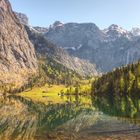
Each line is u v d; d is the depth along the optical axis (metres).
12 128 63.88
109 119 77.75
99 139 48.53
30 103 174.88
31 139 49.69
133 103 149.62
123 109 112.38
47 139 49.28
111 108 120.75
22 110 118.31
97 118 81.44
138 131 55.94
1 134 55.47
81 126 65.00
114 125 64.88
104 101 178.50
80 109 119.94
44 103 173.50
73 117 87.19
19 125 69.25
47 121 77.62
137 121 71.81
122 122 69.88
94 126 64.44
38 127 64.94
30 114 100.19
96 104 154.12
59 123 71.88
